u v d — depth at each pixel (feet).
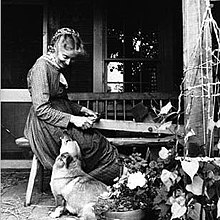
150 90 20.22
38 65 10.46
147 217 8.20
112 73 20.34
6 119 20.72
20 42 21.18
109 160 11.04
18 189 13.58
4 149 20.57
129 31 20.36
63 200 9.42
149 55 20.30
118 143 12.59
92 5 20.27
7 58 21.18
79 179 9.41
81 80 20.08
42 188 13.00
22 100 20.66
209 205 7.26
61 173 9.42
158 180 8.37
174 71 20.13
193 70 8.29
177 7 20.21
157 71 20.25
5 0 20.38
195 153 7.79
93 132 10.97
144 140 12.47
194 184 7.16
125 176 8.52
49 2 20.33
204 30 8.26
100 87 20.07
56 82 10.77
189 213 7.25
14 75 21.18
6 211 10.23
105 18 20.21
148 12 20.36
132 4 20.40
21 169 19.16
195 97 8.22
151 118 13.35
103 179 10.90
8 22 21.12
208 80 8.20
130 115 17.79
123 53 20.27
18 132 20.70
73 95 17.02
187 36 8.41
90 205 8.71
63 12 20.30
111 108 17.95
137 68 20.34
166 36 20.22
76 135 10.54
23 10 21.06
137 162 8.95
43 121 10.38
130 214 7.91
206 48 8.23
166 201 7.63
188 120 8.24
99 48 20.11
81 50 10.85
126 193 8.34
